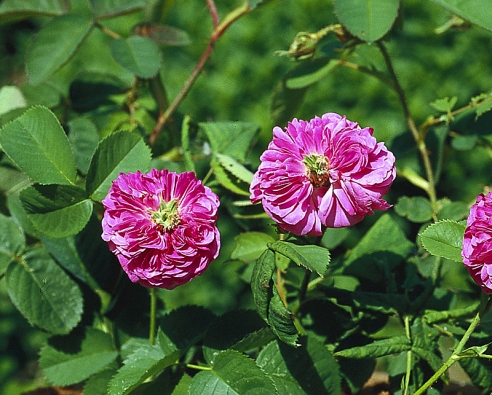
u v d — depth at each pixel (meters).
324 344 0.79
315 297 0.79
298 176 0.69
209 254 0.71
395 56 2.05
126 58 0.86
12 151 0.75
